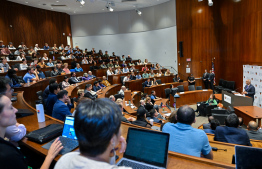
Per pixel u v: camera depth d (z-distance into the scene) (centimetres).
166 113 698
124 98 768
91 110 71
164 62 1430
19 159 106
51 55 1205
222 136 275
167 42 1378
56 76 781
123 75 1180
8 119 125
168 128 174
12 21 1251
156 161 126
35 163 203
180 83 1123
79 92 476
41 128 189
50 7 1416
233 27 1064
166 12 1350
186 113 166
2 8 1193
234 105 729
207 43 1231
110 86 962
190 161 136
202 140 159
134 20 1570
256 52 878
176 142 163
